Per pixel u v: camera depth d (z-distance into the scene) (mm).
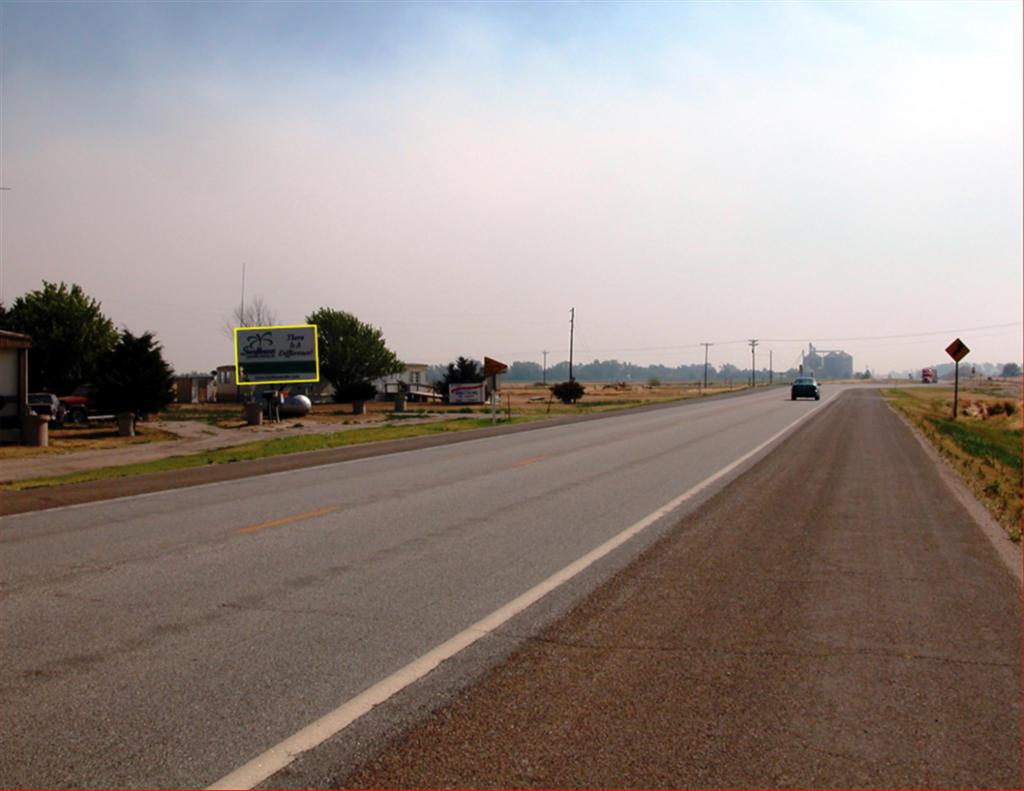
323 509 13062
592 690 5359
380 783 4168
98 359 42812
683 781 4172
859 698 5242
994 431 38000
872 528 11320
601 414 47094
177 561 9289
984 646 6281
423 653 6117
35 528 11555
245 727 4832
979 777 4234
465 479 16938
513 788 4109
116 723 4898
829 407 53344
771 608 7328
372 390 68062
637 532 10961
